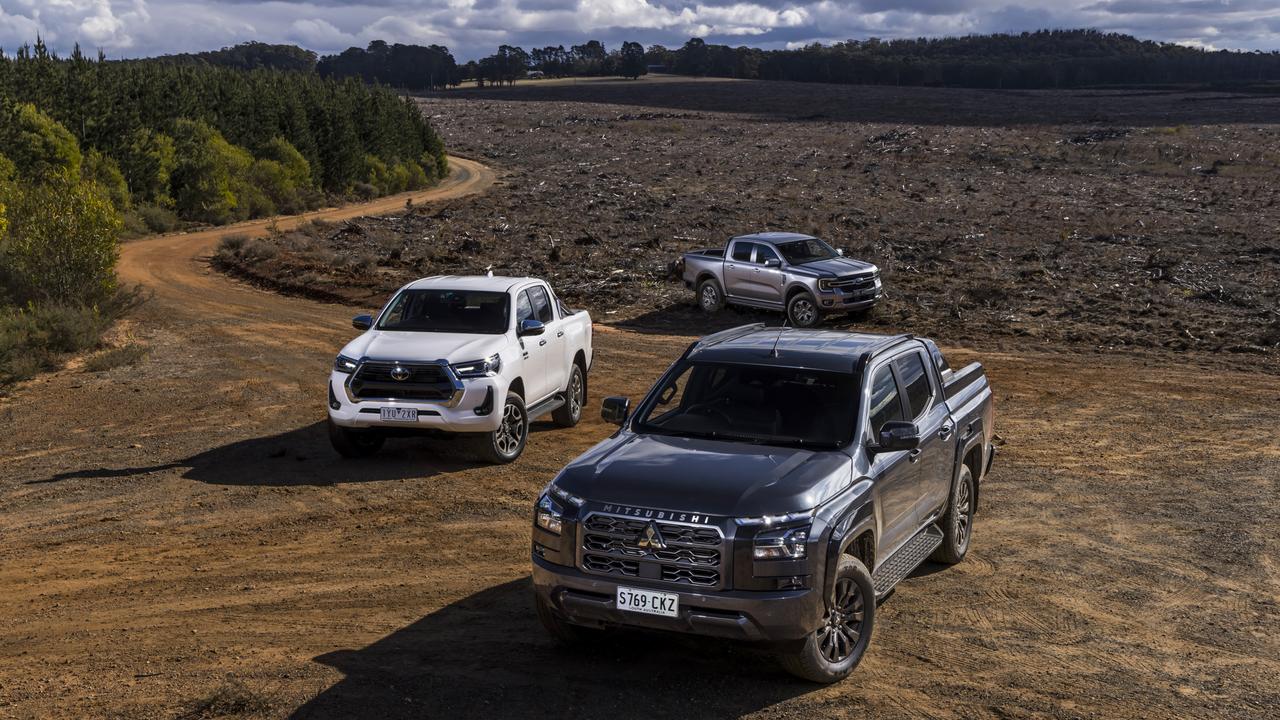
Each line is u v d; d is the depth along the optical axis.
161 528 9.12
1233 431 12.70
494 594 7.30
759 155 102.56
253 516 9.47
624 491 5.52
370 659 6.09
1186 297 25.23
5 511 9.77
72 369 18.33
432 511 9.58
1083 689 5.70
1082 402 14.57
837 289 21.52
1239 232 39.66
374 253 39.47
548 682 5.71
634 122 161.25
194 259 39.88
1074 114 164.12
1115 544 8.51
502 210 59.53
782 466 5.70
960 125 142.75
